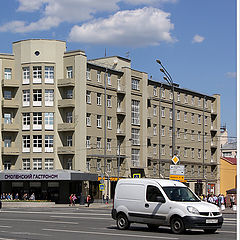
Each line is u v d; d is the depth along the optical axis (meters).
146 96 77.88
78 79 65.50
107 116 71.06
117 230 21.03
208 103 96.75
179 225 19.03
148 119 78.69
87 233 19.66
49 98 66.12
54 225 23.92
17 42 67.50
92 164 67.62
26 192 65.69
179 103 87.75
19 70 66.88
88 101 67.75
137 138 75.75
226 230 20.91
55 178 62.41
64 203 64.62
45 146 65.62
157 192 20.22
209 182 94.06
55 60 66.50
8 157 66.69
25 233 19.80
